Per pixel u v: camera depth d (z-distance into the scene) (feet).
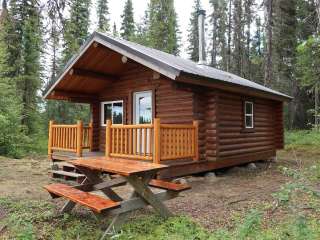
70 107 86.58
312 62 41.60
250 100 41.04
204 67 41.96
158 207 17.93
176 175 28.84
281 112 48.37
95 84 40.24
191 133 30.99
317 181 26.13
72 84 39.06
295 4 71.82
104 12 79.10
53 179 29.53
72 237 15.88
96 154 37.86
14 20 28.17
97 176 20.33
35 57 69.51
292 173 15.89
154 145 27.04
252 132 41.50
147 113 36.94
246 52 96.73
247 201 22.21
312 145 61.36
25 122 71.92
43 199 22.26
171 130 28.55
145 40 103.30
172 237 15.46
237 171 37.37
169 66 26.81
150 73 36.45
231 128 36.37
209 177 32.42
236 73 89.97
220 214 19.21
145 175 17.29
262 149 44.14
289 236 14.96
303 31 70.79
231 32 97.81
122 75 39.55
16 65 67.82
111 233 15.65
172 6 101.24
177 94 33.78
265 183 29.17
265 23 68.23
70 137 35.58
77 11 24.73
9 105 61.00
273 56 73.67
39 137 76.18
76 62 34.53
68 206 18.71
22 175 31.94
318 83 49.73
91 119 42.91
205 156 32.81
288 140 66.64
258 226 16.39
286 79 75.56
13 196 22.86
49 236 15.83
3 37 38.81
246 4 82.17
